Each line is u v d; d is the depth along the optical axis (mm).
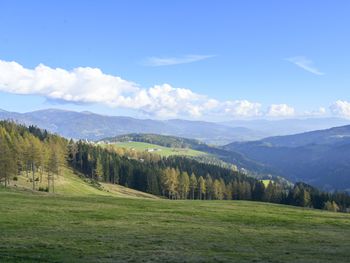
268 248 38500
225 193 197750
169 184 184375
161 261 30297
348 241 45188
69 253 31734
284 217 66438
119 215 56125
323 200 188375
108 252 32844
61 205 62844
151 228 46875
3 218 47094
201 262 30594
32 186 139875
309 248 39344
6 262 27922
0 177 119750
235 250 36531
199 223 53906
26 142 142500
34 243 34656
